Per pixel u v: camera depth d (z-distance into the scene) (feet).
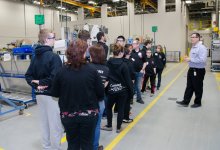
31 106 17.16
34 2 56.08
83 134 6.39
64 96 6.19
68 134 6.44
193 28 80.64
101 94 6.50
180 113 15.24
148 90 22.59
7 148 10.34
